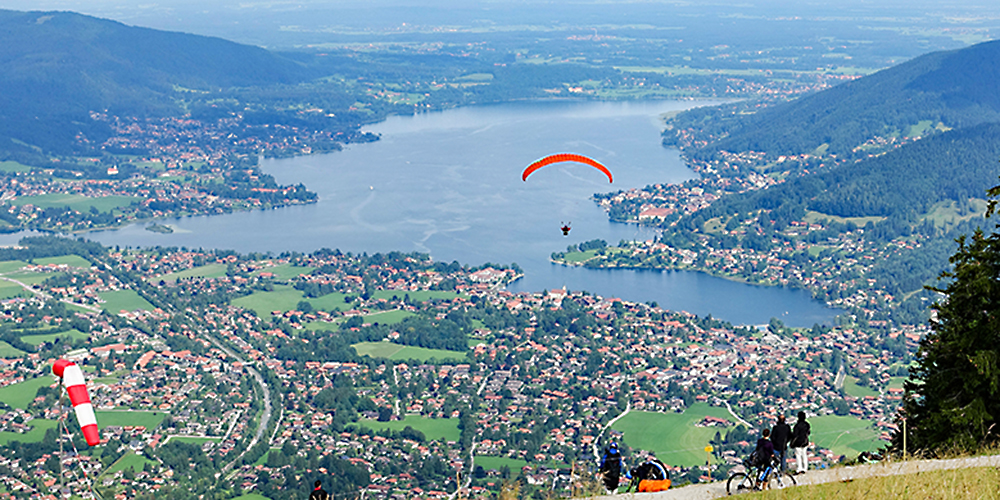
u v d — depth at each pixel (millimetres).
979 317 56188
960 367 55625
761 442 43469
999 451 49688
